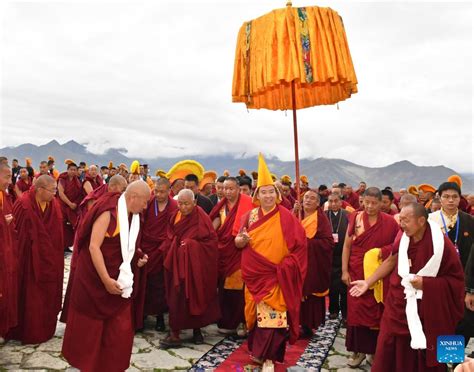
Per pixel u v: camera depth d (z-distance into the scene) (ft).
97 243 12.68
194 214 18.37
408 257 12.49
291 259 15.25
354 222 16.78
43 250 17.58
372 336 15.89
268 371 14.96
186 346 18.06
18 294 17.54
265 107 23.54
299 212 19.63
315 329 20.31
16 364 15.52
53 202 18.29
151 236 19.67
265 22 18.33
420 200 32.14
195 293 17.69
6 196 17.03
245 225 16.30
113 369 13.25
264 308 15.23
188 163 27.94
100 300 13.00
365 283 14.24
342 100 22.07
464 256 15.51
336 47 17.99
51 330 18.08
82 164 55.01
